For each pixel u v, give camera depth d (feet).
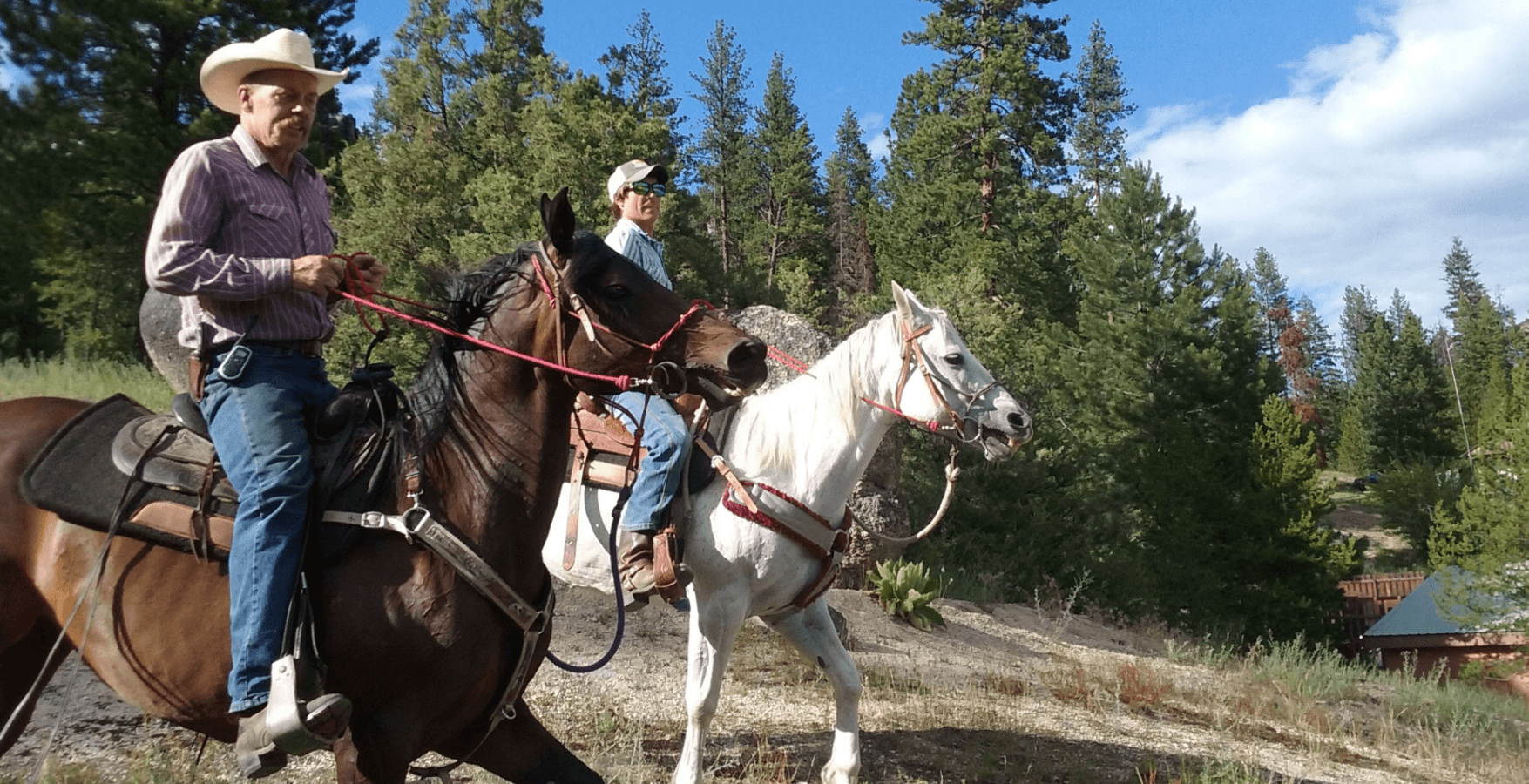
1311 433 94.84
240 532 8.98
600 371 9.91
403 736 9.16
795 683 23.79
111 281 63.82
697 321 10.03
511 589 9.64
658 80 120.57
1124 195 124.77
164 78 68.08
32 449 10.14
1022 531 59.52
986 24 148.77
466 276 10.39
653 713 20.13
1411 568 162.09
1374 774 23.97
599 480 16.26
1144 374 111.24
